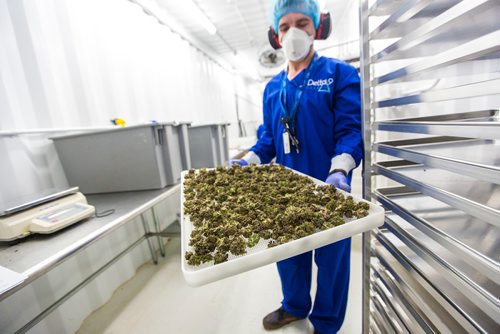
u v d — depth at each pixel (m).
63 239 0.82
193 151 1.99
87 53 1.52
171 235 1.86
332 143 1.04
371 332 0.95
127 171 1.32
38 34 1.23
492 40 0.45
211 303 1.44
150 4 2.18
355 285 1.46
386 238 0.74
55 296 1.30
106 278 1.60
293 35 0.98
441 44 0.52
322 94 0.98
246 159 1.25
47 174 1.31
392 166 0.74
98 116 1.58
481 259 0.37
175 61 2.59
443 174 0.67
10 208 0.81
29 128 1.19
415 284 0.64
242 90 5.73
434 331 0.53
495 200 0.47
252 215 0.69
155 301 1.52
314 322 1.12
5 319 1.10
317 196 0.75
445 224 0.53
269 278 1.60
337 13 3.41
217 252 0.54
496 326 0.41
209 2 2.60
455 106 0.96
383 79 0.64
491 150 0.58
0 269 0.63
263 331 1.22
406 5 0.47
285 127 1.05
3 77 1.09
